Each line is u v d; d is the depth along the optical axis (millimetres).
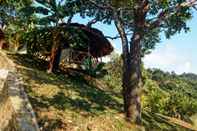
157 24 17562
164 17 17641
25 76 21828
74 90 22219
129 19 22984
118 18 17859
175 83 73000
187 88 74750
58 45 28391
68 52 34000
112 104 21672
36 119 13594
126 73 17344
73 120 14867
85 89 24594
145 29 17547
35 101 16234
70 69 33312
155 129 20297
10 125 13227
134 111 17062
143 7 17297
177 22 21719
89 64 33062
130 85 17156
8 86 17297
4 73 20422
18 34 39000
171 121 28500
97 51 34312
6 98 16047
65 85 23031
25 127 12039
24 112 13461
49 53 32594
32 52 33719
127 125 16500
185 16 19828
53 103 16766
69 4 27359
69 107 16812
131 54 17281
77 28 29203
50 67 27766
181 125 28328
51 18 27906
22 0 29141
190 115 40438
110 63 48094
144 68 44781
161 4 19000
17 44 41531
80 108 17297
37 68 28422
